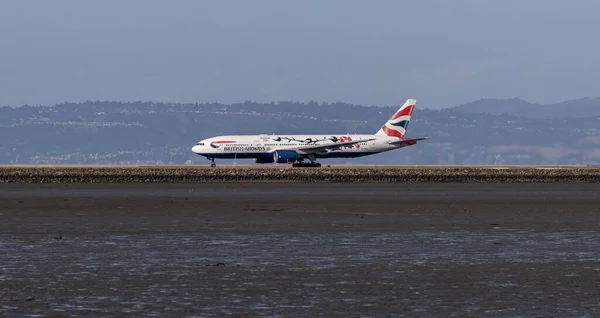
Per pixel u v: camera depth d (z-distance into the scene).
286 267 180.88
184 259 191.75
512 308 142.00
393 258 194.00
